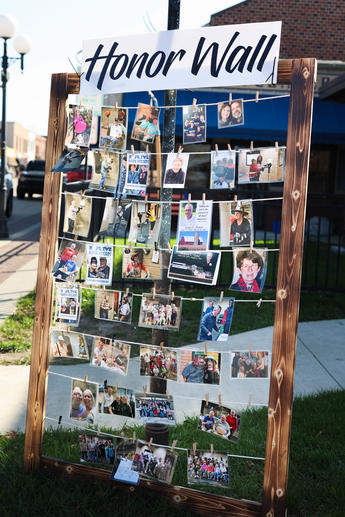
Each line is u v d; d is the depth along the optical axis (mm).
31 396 3262
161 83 3021
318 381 5051
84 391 3230
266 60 2811
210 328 2977
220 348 5914
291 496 3102
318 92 15117
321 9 16719
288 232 2770
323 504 3115
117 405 3189
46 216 3238
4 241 13023
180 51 2977
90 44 3139
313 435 3883
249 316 7125
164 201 3154
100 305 3215
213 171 2953
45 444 3666
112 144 3164
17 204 22953
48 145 3219
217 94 14711
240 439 3816
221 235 2963
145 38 3031
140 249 3172
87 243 3229
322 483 3295
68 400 4496
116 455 3172
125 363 3152
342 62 15336
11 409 4289
